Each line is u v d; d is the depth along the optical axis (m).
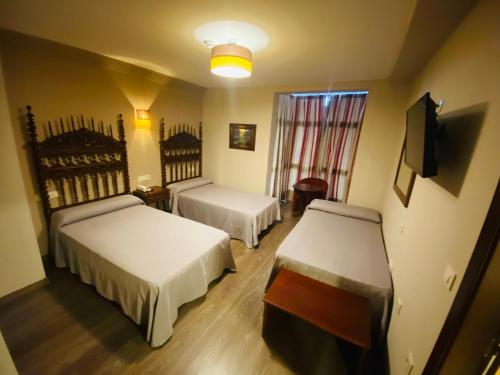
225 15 1.53
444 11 1.22
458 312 0.76
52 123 2.42
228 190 4.08
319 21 1.55
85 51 2.41
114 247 2.05
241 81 3.56
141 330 1.79
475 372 0.78
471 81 1.04
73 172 2.64
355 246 2.24
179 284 1.81
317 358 1.65
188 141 4.25
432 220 1.20
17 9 1.54
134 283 1.72
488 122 0.82
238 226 3.21
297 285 1.78
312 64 2.46
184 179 4.34
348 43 1.87
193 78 3.54
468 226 0.83
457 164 1.02
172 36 1.92
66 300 2.04
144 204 3.18
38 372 1.47
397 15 1.40
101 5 1.47
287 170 4.88
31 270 2.14
